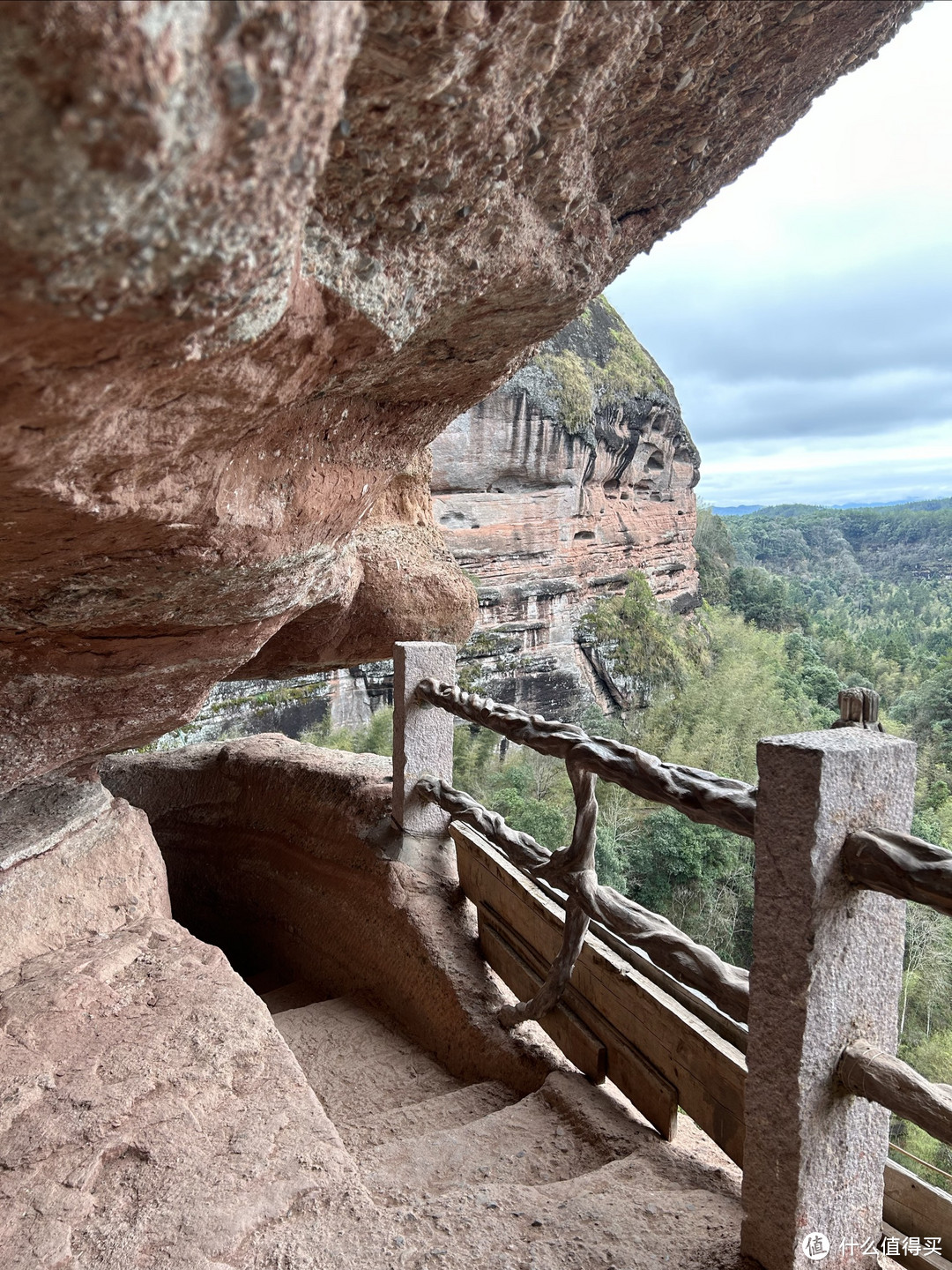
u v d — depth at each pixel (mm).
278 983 4363
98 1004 2312
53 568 1764
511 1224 1762
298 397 1649
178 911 5211
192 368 1181
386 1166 2152
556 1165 2162
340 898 3959
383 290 1456
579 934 2514
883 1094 1405
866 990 1502
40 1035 2137
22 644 2227
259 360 1342
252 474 1853
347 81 1058
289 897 4387
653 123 1682
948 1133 1306
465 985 3148
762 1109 1519
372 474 2420
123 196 739
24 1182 1673
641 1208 1811
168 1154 1766
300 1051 3209
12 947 2525
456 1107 2676
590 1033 2518
